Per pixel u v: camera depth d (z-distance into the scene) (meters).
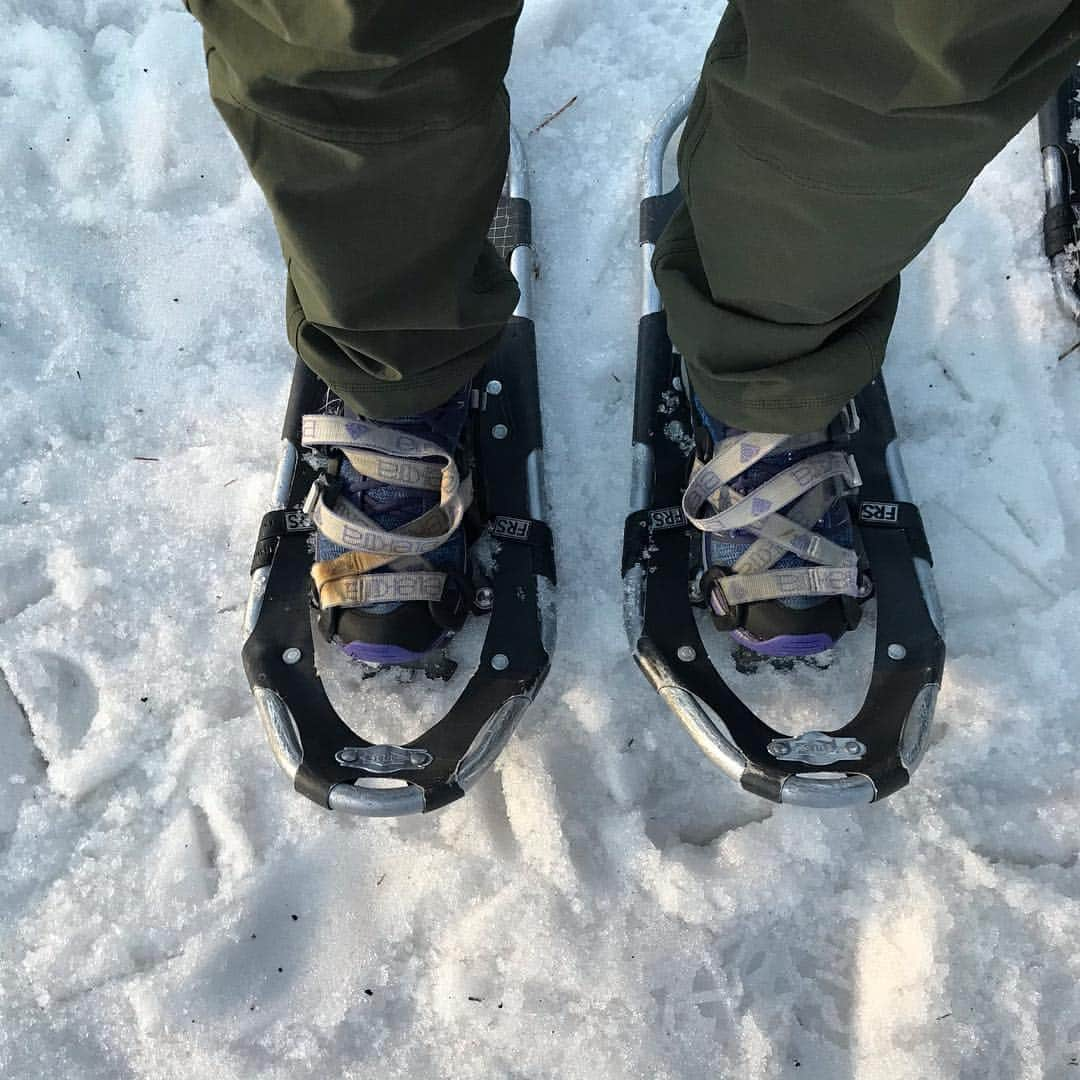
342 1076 1.02
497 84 0.71
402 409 0.96
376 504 1.06
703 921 1.05
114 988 1.05
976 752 1.11
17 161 1.36
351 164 0.67
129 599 1.20
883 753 0.97
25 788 1.13
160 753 1.14
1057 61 0.61
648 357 1.20
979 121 0.61
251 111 0.65
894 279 0.91
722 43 0.71
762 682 1.14
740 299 0.85
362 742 1.00
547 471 1.25
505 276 0.95
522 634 1.06
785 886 1.07
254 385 1.30
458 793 0.98
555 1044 1.02
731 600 1.02
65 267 1.33
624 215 1.37
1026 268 1.29
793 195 0.71
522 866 1.08
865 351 0.89
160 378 1.30
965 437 1.24
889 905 1.06
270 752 1.14
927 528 1.21
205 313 1.33
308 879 1.09
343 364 0.90
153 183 1.36
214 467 1.26
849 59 0.59
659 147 1.31
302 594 1.08
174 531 1.23
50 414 1.27
